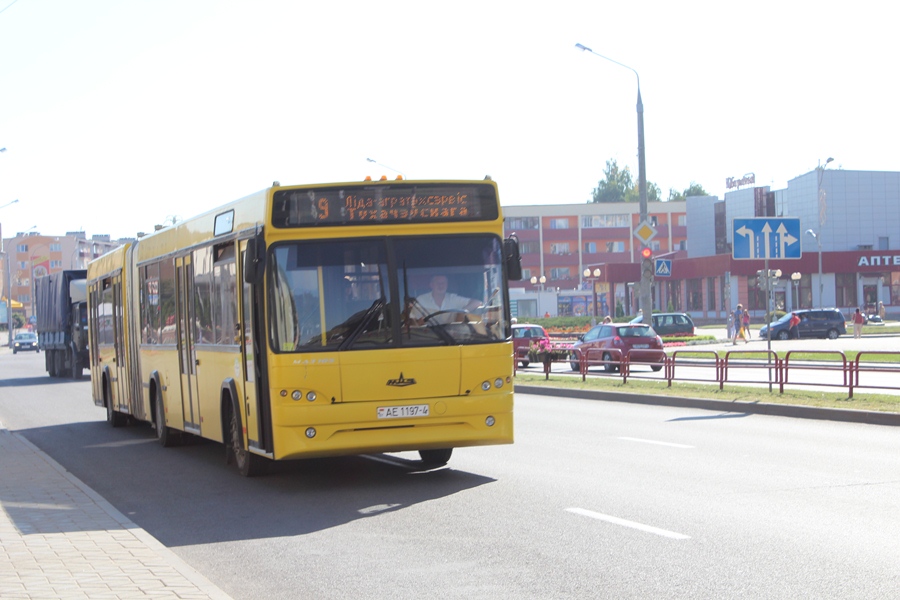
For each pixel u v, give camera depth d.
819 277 83.06
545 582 7.18
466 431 11.53
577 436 16.59
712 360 38.34
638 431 17.19
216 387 13.67
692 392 22.91
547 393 27.06
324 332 11.30
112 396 21.28
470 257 11.77
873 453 13.63
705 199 109.12
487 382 11.62
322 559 8.28
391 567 7.86
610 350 26.97
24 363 62.56
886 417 17.17
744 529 8.78
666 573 7.30
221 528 9.88
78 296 40.50
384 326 11.40
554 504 10.30
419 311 11.52
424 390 11.41
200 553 8.74
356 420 11.25
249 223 12.02
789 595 6.61
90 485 13.23
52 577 7.17
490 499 10.76
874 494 10.42
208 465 14.77
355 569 7.85
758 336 60.12
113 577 7.16
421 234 11.66
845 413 17.95
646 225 31.91
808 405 18.92
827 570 7.26
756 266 82.56
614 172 163.88
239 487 12.47
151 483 13.20
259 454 12.33
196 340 14.68
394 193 11.61
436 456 13.68
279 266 11.35
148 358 17.86
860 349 42.34
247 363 12.15
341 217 11.51
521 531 9.00
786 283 83.25
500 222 11.92
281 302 11.30
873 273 84.38
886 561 7.52
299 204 11.44
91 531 9.15
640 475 12.11
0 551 8.19
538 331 40.88
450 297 11.64
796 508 9.72
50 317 42.88
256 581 7.62
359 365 11.27
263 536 9.38
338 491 11.80
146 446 17.83
